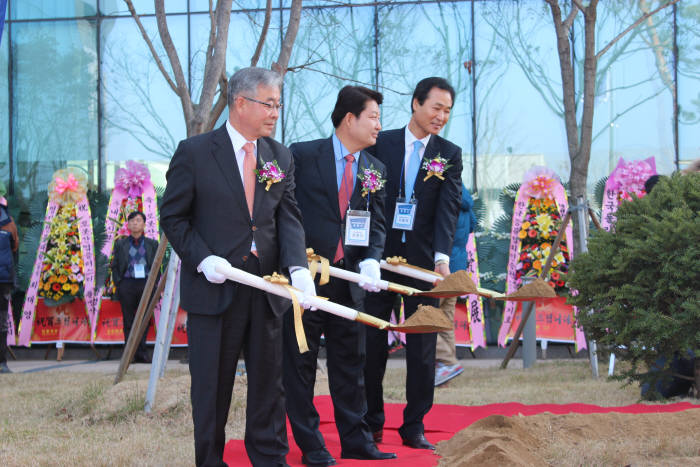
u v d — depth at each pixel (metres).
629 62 10.90
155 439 4.81
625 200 5.95
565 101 8.71
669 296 5.32
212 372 3.31
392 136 4.67
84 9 11.79
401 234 4.55
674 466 3.55
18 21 11.84
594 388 6.79
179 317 10.75
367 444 4.09
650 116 10.82
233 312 3.37
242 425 5.30
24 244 11.44
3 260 9.41
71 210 11.13
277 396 3.46
